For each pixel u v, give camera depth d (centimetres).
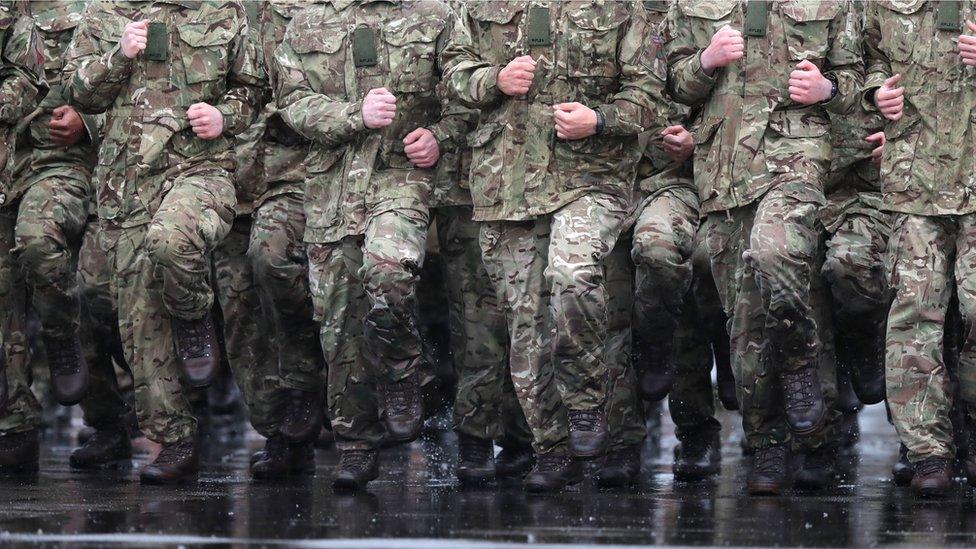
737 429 4175
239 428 4059
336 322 2598
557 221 2466
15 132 2823
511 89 2464
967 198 2447
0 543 1867
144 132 2670
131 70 2684
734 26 2531
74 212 2878
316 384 2867
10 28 2783
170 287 2577
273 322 2853
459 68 2511
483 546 1838
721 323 2956
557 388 2461
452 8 2614
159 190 2675
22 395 2911
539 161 2502
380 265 2456
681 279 2603
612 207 2497
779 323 2420
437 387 3256
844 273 2650
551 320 2433
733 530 1997
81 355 2975
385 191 2559
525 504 2320
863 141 2720
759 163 2509
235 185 2823
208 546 1845
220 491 2536
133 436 3766
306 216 2650
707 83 2528
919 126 2483
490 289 2733
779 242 2411
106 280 2989
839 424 2677
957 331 2841
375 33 2603
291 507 2267
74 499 2372
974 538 1941
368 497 2439
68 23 2959
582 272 2402
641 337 2772
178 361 2688
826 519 2125
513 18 2517
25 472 2911
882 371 2959
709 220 2594
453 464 3200
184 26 2692
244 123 2717
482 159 2539
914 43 2483
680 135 2694
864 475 2942
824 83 2478
